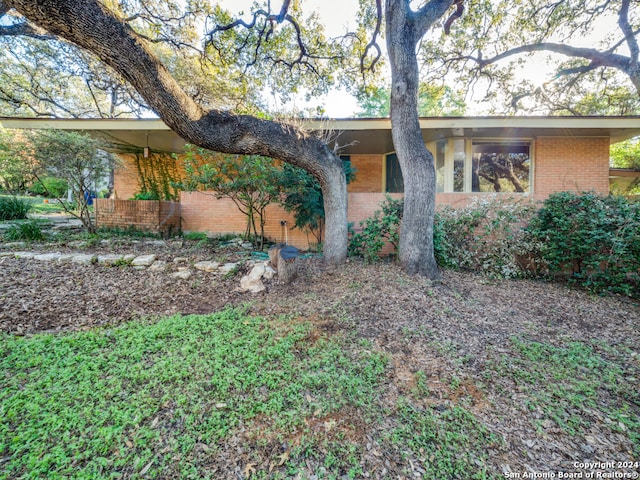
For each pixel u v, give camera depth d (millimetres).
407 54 5180
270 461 1631
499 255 6184
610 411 2137
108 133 7969
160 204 8008
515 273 6035
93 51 3119
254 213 8320
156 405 1948
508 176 7926
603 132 7219
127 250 6211
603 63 9664
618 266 5250
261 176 6211
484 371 2578
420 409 2082
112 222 8031
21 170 6824
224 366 2447
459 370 2574
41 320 3201
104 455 1593
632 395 2332
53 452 1575
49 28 2816
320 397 2143
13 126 7125
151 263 5188
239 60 9391
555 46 9719
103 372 2277
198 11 8203
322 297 4195
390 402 2139
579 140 7641
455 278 5449
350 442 1779
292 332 3131
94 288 4117
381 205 6668
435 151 8414
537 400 2221
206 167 6340
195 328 3125
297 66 9555
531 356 2873
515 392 2311
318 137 5488
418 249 5191
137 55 3211
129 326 3135
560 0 8719
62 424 1755
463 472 1626
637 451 1799
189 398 2035
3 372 2229
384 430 1881
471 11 8875
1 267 4512
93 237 6816
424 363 2658
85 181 7113
